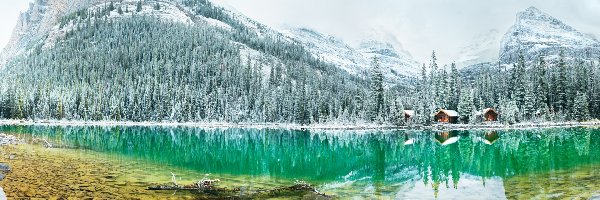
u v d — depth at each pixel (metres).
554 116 149.38
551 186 34.19
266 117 179.88
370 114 154.25
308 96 174.38
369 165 52.66
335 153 67.75
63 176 37.75
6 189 31.56
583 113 149.12
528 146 71.88
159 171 43.69
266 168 49.09
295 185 36.12
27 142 67.19
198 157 58.56
